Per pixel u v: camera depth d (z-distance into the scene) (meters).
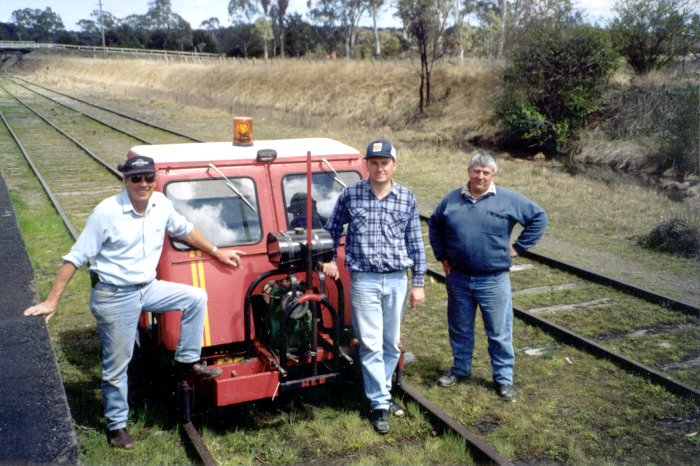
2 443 3.24
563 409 4.92
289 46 81.06
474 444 4.20
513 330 6.45
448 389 5.22
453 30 30.89
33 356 4.13
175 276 4.36
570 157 18.88
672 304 6.98
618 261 8.68
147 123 24.38
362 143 19.83
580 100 19.16
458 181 14.03
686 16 19.73
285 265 4.34
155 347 5.15
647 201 12.14
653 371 5.30
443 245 5.19
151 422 4.62
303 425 4.59
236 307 4.53
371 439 4.44
